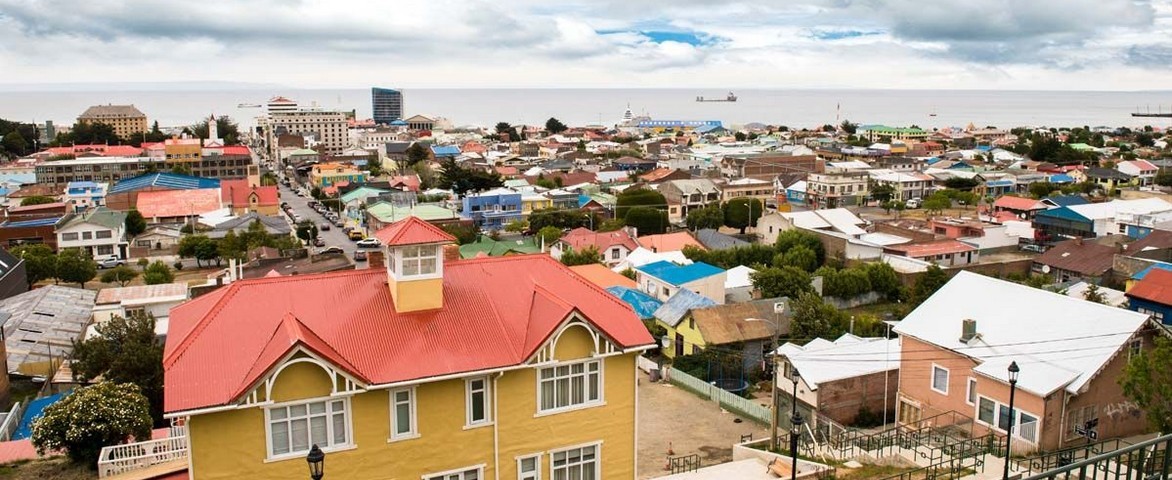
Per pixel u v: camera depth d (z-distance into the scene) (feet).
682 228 385.91
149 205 402.52
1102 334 114.52
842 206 463.01
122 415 97.25
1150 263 226.58
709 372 165.48
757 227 344.28
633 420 84.84
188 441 68.18
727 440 128.98
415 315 79.51
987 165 593.42
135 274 288.92
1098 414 112.16
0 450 102.17
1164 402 94.84
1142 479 54.70
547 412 80.38
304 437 71.92
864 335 180.65
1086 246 260.83
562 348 80.07
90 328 188.24
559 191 441.27
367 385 71.82
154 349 129.80
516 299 85.10
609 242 281.74
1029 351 115.55
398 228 79.66
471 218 385.29
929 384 126.52
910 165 606.14
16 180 508.53
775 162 572.51
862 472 94.53
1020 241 329.93
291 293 79.61
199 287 213.66
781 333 176.45
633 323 85.61
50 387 154.40
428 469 76.48
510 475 79.77
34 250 286.05
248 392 68.23
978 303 129.70
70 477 92.32
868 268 246.68
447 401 76.48
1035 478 50.06
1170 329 123.44
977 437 112.37
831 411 130.11
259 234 328.29
